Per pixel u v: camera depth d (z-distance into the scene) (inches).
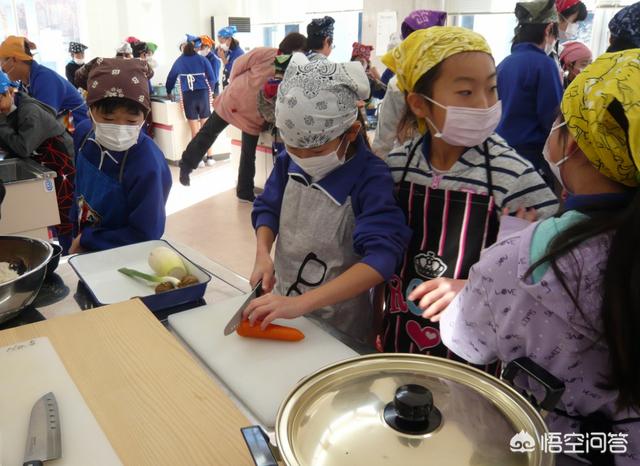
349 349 35.5
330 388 23.0
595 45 136.6
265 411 29.4
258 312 36.0
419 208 42.9
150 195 58.7
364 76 39.9
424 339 43.6
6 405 27.5
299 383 22.9
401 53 40.9
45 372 30.1
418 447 19.4
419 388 20.7
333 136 38.9
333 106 37.6
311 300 36.8
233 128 193.3
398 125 48.4
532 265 24.5
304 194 44.4
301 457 19.2
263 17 275.1
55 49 254.2
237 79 145.3
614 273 21.9
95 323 35.3
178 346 32.7
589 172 25.3
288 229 46.2
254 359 34.4
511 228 37.0
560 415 27.3
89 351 32.1
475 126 38.2
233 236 150.6
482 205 40.5
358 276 37.9
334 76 38.1
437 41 37.7
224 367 33.5
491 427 20.5
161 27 273.6
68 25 254.5
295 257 45.9
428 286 38.3
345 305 44.8
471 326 29.1
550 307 24.5
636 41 73.3
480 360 30.7
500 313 26.9
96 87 54.3
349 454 19.2
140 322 35.4
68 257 51.8
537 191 39.9
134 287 45.5
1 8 240.4
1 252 46.4
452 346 31.6
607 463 26.2
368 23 185.6
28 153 96.5
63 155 105.4
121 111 54.9
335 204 42.9
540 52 96.3
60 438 25.1
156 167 59.4
